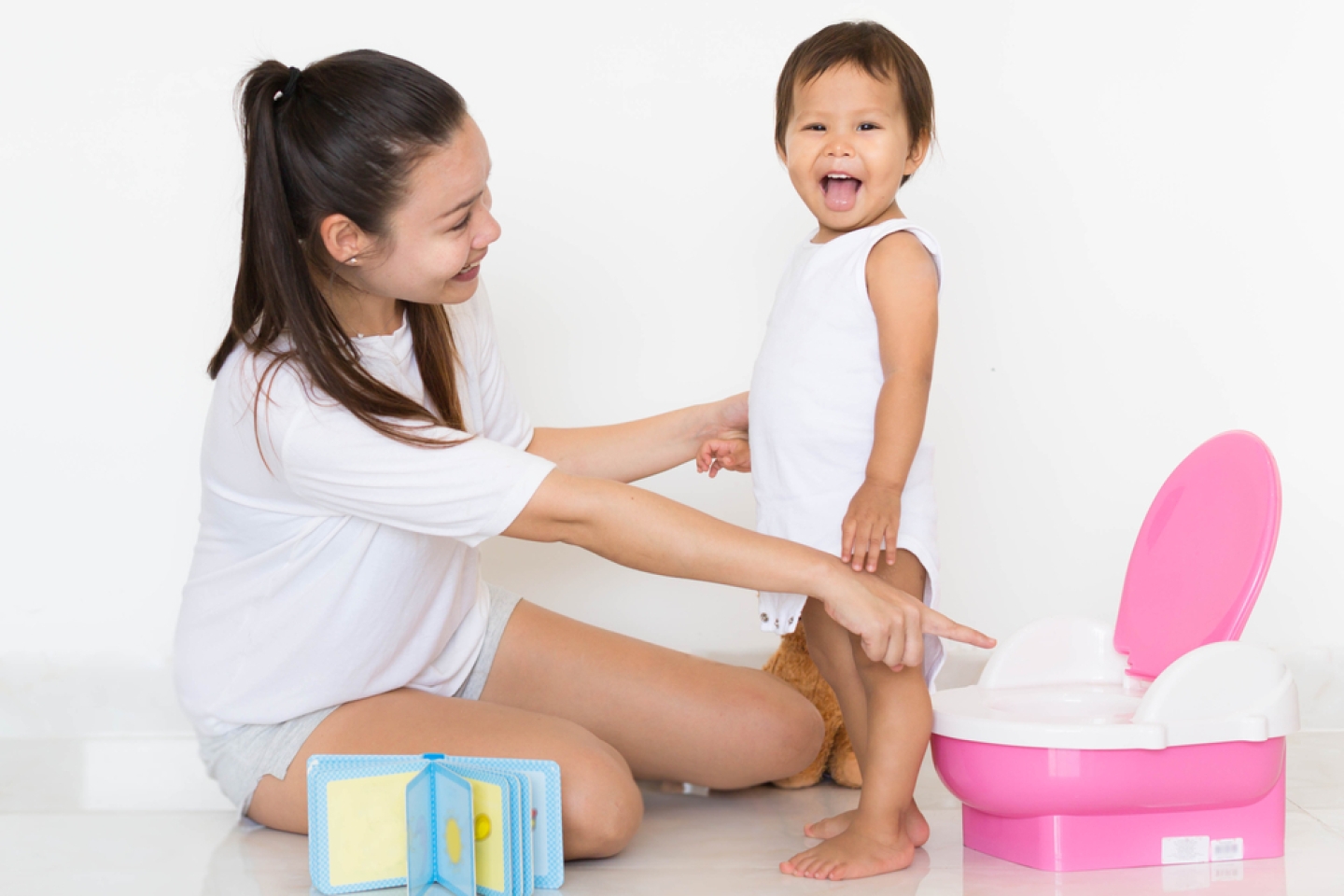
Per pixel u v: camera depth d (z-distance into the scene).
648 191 1.90
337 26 1.86
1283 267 1.92
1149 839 1.16
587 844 1.18
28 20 1.82
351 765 1.14
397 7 1.86
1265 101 1.91
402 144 1.07
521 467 1.11
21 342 1.84
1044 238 1.92
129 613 1.86
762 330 1.91
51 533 1.85
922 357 1.18
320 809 1.13
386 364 1.25
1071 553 1.94
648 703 1.42
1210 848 1.17
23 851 1.28
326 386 1.12
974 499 1.93
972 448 1.93
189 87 1.84
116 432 1.85
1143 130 1.91
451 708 1.27
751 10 1.89
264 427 1.14
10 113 1.82
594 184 1.89
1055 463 1.93
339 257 1.13
